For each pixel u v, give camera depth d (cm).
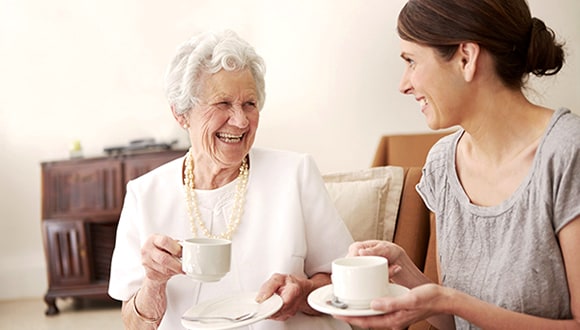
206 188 173
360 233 198
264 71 165
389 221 201
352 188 203
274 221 169
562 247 119
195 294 165
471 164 135
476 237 133
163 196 173
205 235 169
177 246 142
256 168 174
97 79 506
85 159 445
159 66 505
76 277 443
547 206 119
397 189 204
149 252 143
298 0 496
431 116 129
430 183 144
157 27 502
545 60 121
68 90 507
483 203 132
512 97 124
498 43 119
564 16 441
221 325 126
